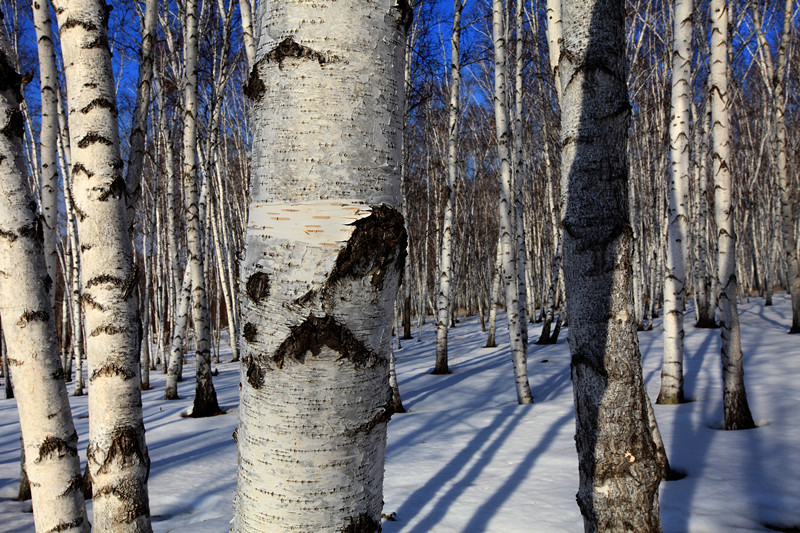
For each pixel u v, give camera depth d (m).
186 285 11.49
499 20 8.97
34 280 2.42
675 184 7.04
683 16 6.77
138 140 3.52
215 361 19.73
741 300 23.25
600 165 2.25
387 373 1.19
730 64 13.70
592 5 2.29
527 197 23.86
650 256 19.39
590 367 2.23
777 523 3.53
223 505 4.68
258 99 1.17
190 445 6.97
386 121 1.15
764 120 22.23
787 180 12.77
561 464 5.05
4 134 2.35
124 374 2.79
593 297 2.24
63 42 2.82
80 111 2.79
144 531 2.79
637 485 2.15
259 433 1.12
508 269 8.53
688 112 6.85
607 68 2.26
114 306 2.79
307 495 1.09
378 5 1.15
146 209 17.81
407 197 16.77
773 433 5.42
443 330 12.40
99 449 2.76
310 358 1.08
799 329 12.38
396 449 6.08
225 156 19.53
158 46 12.85
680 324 7.21
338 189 1.09
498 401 8.85
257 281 1.12
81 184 2.81
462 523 3.86
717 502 3.90
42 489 2.45
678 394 7.18
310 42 1.11
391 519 4.02
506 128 8.97
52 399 2.45
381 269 1.11
